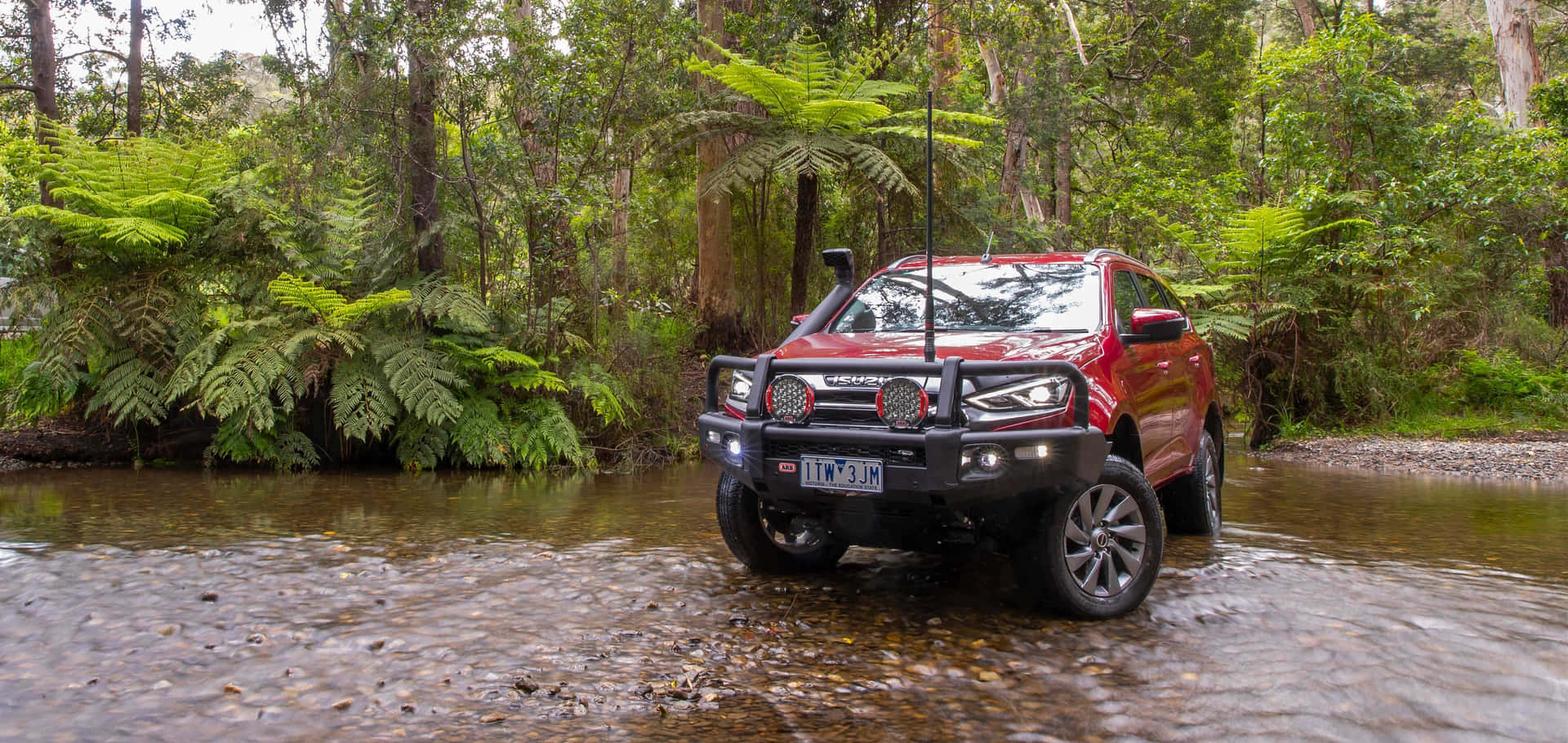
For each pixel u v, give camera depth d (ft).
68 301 29.22
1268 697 9.78
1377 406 40.60
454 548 17.51
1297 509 22.89
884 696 9.94
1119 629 12.40
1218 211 45.57
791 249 49.32
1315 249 39.60
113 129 43.27
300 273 30.55
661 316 43.65
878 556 17.20
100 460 30.63
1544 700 9.68
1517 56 60.03
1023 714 9.39
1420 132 43.70
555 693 9.95
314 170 31.63
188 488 25.21
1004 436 11.90
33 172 31.30
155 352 29.55
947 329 15.47
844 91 37.63
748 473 13.48
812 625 12.60
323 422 31.12
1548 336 47.78
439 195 33.06
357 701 9.67
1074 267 16.43
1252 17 105.50
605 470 31.22
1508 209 44.21
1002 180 62.59
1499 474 29.76
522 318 33.42
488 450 30.01
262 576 15.06
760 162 35.14
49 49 36.70
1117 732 8.94
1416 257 41.34
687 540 18.52
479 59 31.19
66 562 15.84
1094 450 12.31
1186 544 18.37
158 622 12.43
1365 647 11.51
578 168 33.27
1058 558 12.49
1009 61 61.82
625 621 12.69
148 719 9.17
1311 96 44.62
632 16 32.35
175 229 29.40
